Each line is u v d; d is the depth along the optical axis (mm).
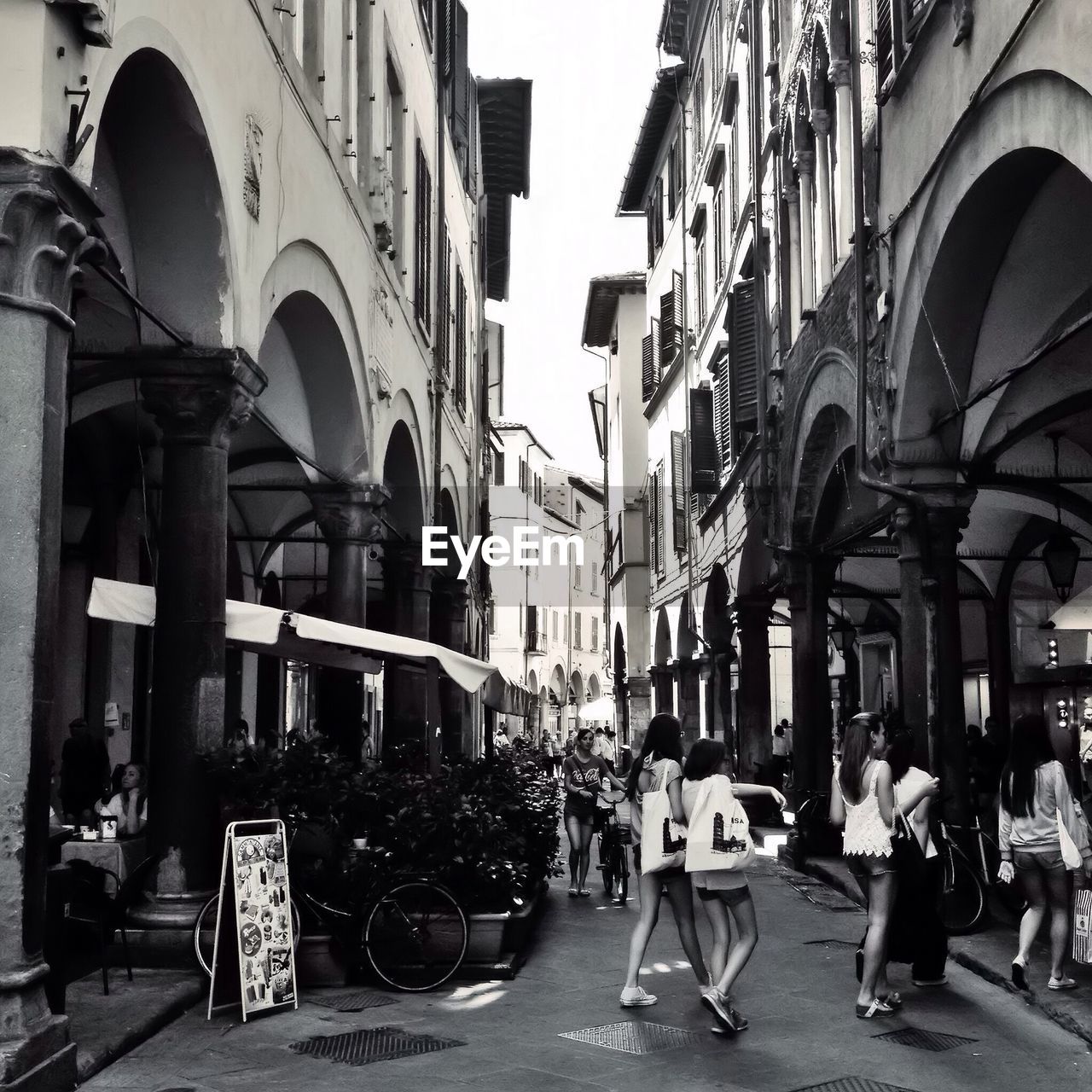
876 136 12430
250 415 10289
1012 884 10961
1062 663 20859
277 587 23719
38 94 6191
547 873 12992
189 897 9109
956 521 11961
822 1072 6707
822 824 16406
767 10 19406
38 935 6086
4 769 5965
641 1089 6426
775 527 18703
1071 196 9328
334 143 13188
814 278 16609
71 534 15648
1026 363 8859
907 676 12148
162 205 9195
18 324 6117
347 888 9141
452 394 24984
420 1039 7434
